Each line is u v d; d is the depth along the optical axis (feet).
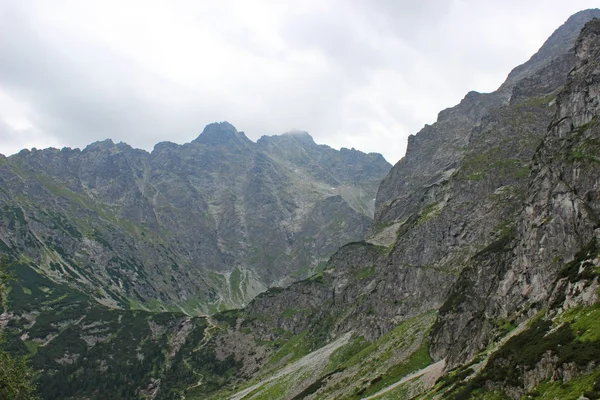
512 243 467.52
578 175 399.65
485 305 444.55
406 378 458.09
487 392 278.26
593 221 364.58
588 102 460.96
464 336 437.58
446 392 323.57
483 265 507.71
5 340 209.87
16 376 194.08
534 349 262.47
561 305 286.87
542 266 395.55
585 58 508.94
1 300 217.36
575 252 373.61
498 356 299.99
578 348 224.33
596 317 240.12
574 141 438.81
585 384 199.93
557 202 403.75
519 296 408.67
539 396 223.30
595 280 267.80
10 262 225.56
